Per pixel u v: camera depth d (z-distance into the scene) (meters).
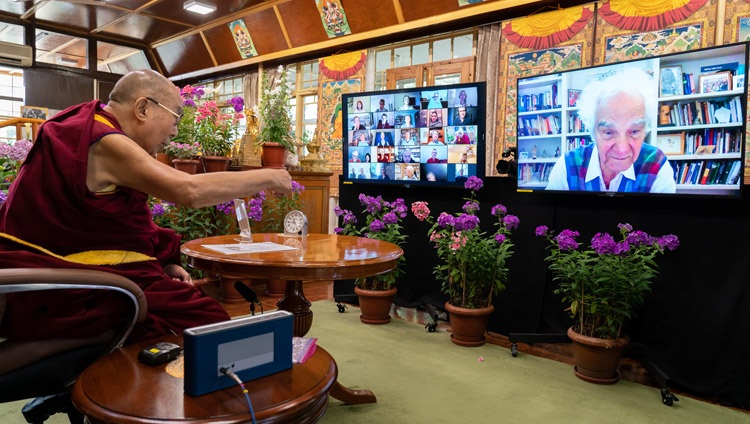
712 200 2.60
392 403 2.29
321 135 6.92
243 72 8.34
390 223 3.80
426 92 3.86
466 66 5.59
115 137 1.33
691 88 2.53
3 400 1.23
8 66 8.60
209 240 2.32
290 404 0.97
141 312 1.36
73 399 0.99
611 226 3.03
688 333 2.65
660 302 2.77
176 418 0.89
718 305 2.54
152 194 1.34
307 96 7.41
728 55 2.39
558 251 2.93
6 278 1.06
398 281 4.14
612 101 2.84
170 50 9.28
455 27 5.60
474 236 3.32
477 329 3.19
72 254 1.38
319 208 4.90
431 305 3.79
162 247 1.80
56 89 9.15
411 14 5.71
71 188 1.30
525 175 3.32
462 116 3.69
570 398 2.41
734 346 2.46
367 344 3.17
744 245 2.48
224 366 1.01
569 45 4.68
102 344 1.38
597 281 2.60
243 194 1.43
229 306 4.09
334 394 2.20
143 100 1.47
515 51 5.04
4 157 3.05
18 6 8.01
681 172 2.60
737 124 2.38
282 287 4.45
